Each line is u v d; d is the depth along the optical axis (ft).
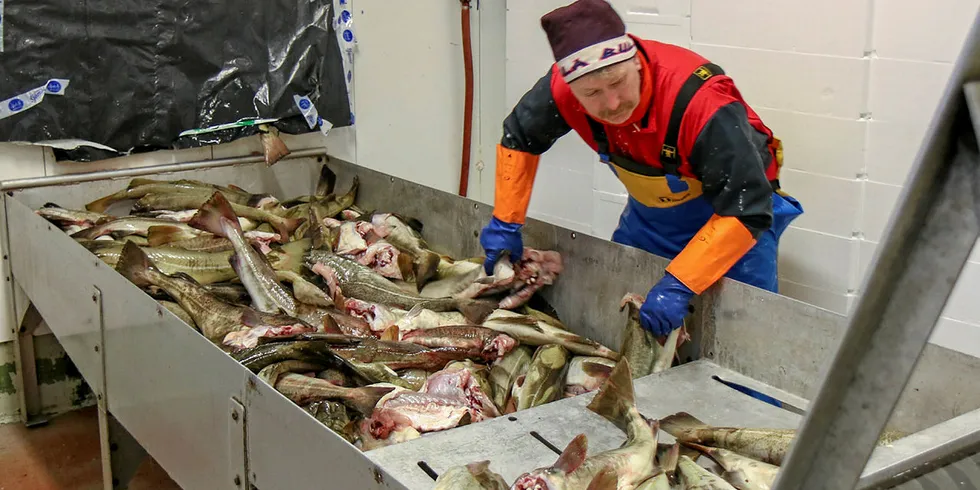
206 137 12.20
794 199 9.17
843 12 9.04
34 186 11.46
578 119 8.63
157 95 11.73
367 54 13.42
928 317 2.41
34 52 10.92
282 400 6.14
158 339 7.93
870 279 2.44
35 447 11.78
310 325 8.72
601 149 8.77
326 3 12.64
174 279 9.02
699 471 5.77
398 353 8.18
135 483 11.12
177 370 7.68
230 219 9.61
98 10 11.14
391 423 6.86
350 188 13.12
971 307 8.99
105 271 8.79
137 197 11.71
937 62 8.48
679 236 9.10
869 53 8.95
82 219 10.98
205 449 7.42
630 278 8.64
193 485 7.75
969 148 2.26
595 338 9.17
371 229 11.18
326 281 9.95
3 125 10.96
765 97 9.97
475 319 9.09
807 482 2.77
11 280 11.80
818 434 2.69
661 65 7.79
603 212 12.29
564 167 12.77
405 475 5.67
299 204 12.50
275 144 12.45
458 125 14.62
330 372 7.84
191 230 10.59
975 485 3.52
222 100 12.14
